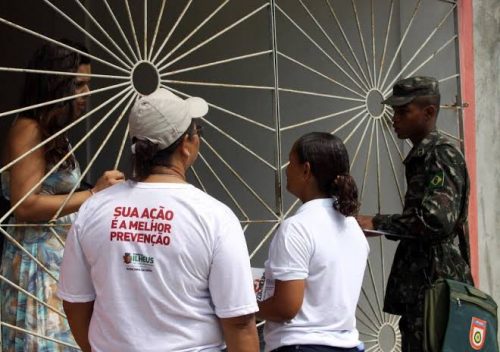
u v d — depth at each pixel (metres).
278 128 2.97
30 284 2.34
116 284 1.69
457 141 3.99
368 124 3.46
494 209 4.50
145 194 1.72
